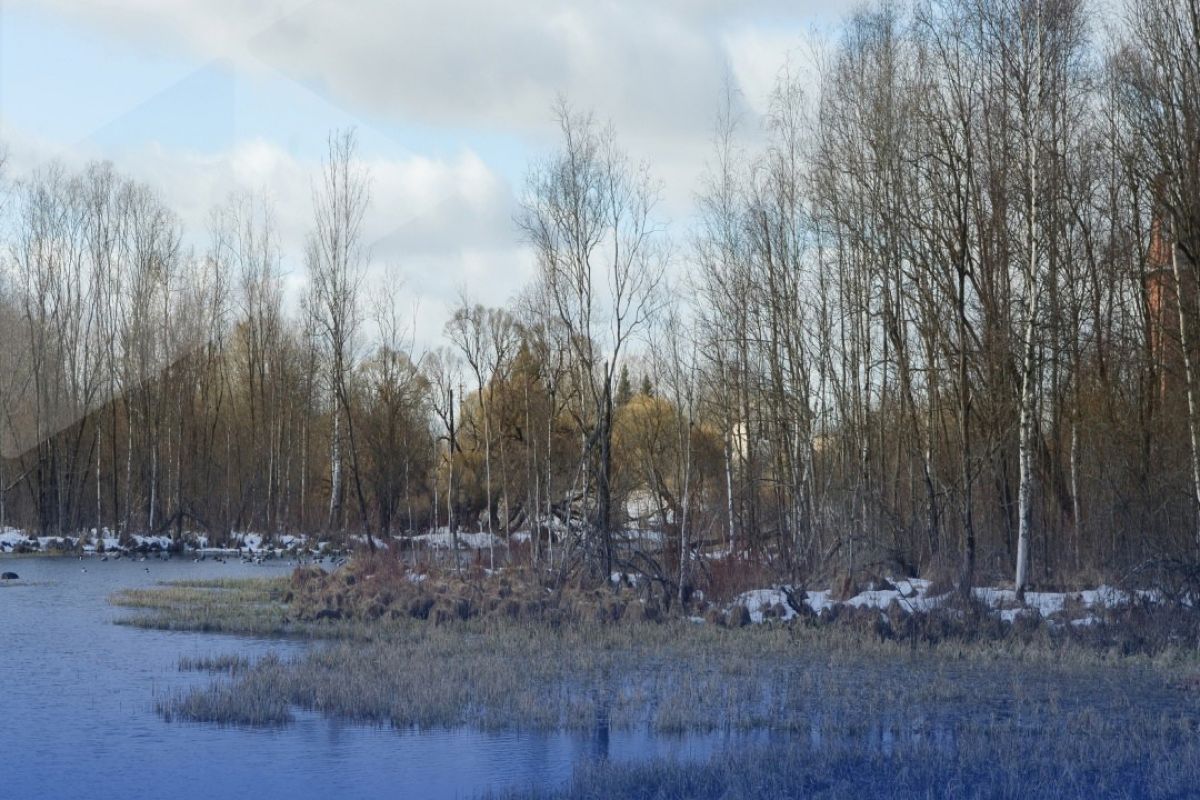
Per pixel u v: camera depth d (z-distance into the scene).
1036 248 23.92
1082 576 25.56
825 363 30.92
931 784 11.24
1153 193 25.16
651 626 22.48
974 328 27.98
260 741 12.97
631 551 27.69
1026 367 23.53
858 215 29.36
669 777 11.12
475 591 25.86
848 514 27.61
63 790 11.06
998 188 26.30
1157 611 21.23
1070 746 12.87
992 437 26.23
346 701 14.55
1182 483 24.48
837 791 10.67
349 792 10.98
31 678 16.97
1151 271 27.56
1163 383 26.25
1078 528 27.34
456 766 11.93
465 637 21.42
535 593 25.06
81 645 20.56
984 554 27.39
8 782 11.31
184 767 11.85
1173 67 24.70
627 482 31.41
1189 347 23.66
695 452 32.31
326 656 18.22
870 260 29.00
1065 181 26.19
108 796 10.88
